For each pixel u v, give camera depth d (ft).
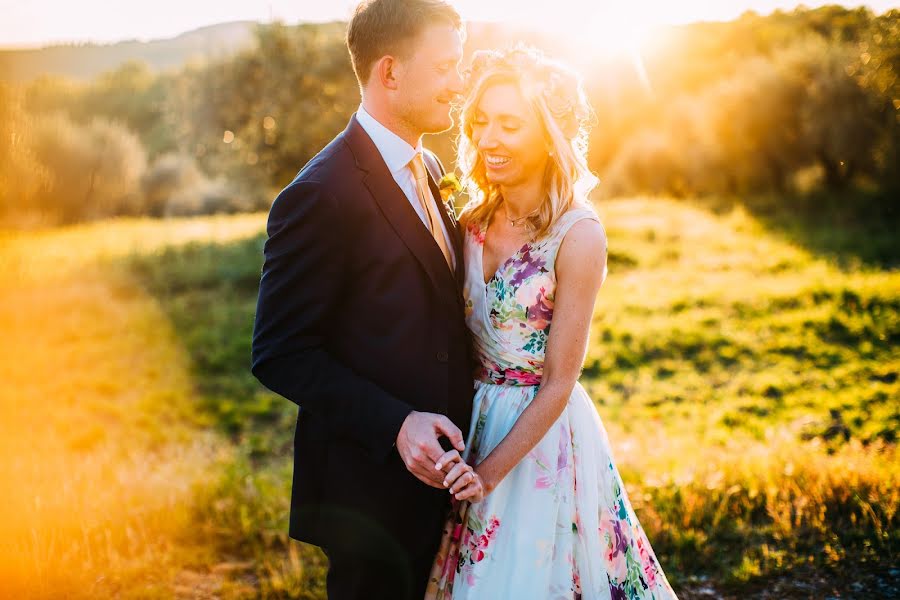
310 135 71.92
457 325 7.06
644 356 31.99
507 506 7.13
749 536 11.35
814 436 22.52
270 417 27.09
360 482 7.03
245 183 97.86
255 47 81.25
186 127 102.42
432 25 6.82
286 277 6.50
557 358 6.76
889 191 69.51
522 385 7.25
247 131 81.35
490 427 7.25
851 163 74.43
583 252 6.73
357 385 6.46
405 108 6.97
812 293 38.14
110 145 104.27
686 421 24.62
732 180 83.92
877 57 70.13
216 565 11.08
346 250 6.63
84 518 11.66
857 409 24.17
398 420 6.32
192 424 26.22
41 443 21.84
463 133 7.50
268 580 10.46
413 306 6.77
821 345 31.48
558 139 6.80
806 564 10.50
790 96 77.77
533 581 6.96
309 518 7.27
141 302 40.86
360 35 6.95
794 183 80.43
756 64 85.10
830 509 11.84
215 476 14.29
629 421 24.85
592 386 28.86
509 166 6.95
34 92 136.15
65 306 39.04
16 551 10.39
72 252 53.26
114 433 24.09
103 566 10.58
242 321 37.65
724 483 12.94
